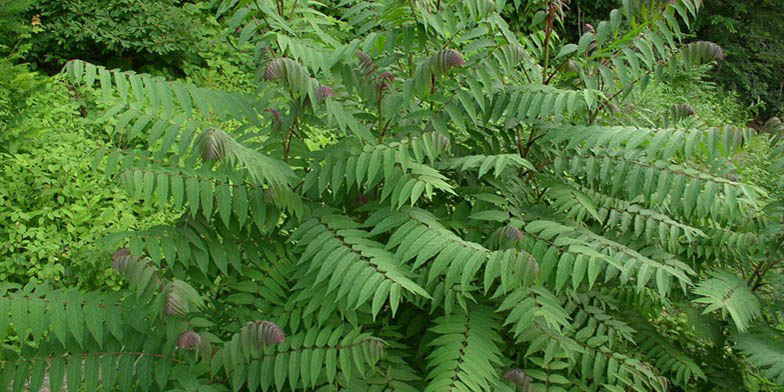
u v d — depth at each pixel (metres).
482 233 2.31
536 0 2.64
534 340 2.17
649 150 2.17
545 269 1.97
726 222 2.66
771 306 2.71
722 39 11.90
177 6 8.04
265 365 1.98
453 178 2.52
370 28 2.39
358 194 2.33
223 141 1.73
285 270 2.21
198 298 1.87
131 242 2.01
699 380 2.85
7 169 4.77
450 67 1.92
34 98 5.48
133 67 7.50
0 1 5.50
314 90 2.03
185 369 2.02
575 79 2.64
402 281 1.77
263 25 2.21
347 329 2.12
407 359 2.36
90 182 4.91
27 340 3.46
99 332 1.92
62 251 4.30
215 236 2.18
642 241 2.49
